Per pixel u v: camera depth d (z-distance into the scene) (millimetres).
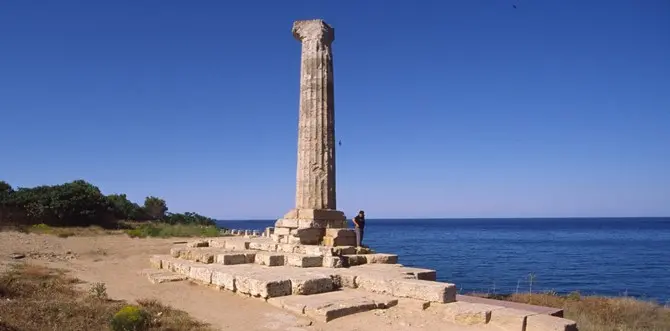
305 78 19359
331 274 14117
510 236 115500
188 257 19422
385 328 10578
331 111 19438
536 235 121312
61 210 39219
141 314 10125
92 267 20391
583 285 33281
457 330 10523
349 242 18344
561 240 96688
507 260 51188
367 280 13742
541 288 31500
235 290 14094
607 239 100562
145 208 54375
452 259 52000
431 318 11344
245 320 11281
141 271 19156
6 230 32562
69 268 19484
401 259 51500
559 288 31828
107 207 43625
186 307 12719
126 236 34656
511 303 13570
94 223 41531
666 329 17016
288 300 12195
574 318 16719
